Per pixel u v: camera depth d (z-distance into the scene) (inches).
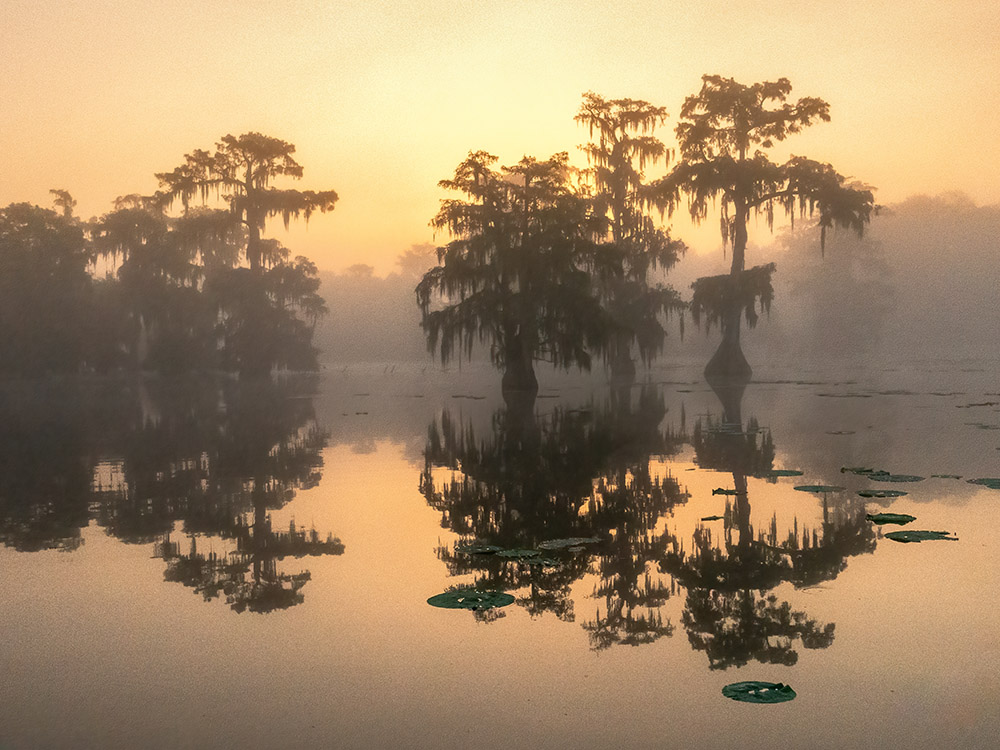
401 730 167.3
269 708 179.8
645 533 350.3
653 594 263.0
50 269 2239.2
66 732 168.9
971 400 1121.4
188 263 2479.1
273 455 639.1
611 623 235.1
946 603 246.2
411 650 215.9
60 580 290.8
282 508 422.6
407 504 429.1
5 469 580.4
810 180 2012.8
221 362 2337.6
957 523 355.3
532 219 1438.2
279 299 2445.9
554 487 473.7
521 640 222.2
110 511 420.2
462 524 377.7
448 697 184.5
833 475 495.5
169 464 594.6
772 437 703.1
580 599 259.4
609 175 1988.2
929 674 192.5
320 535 358.3
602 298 1897.1
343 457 622.2
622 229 1990.7
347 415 1021.2
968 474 490.6
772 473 507.5
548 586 274.7
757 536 339.6
